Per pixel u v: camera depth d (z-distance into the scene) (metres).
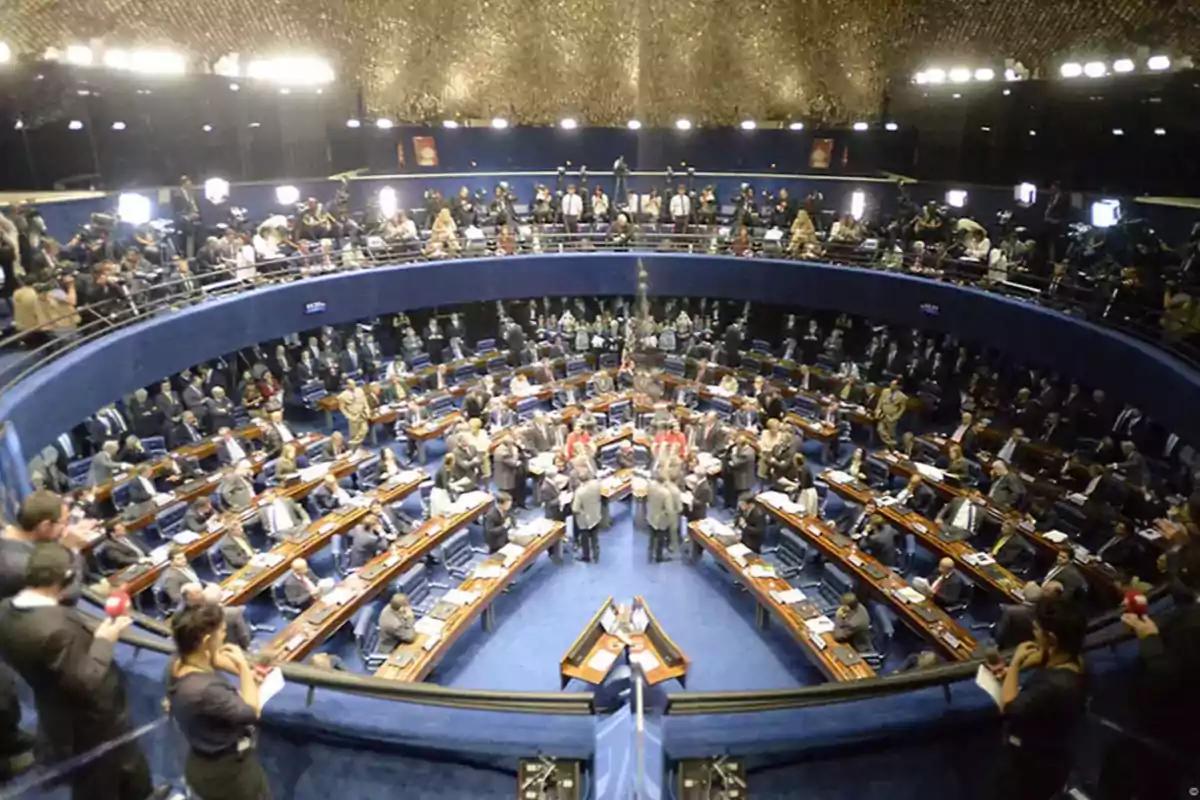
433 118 31.70
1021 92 26.42
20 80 23.84
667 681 13.38
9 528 6.23
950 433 24.58
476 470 21.05
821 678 15.05
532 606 17.28
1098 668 7.32
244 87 28.73
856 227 28.70
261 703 6.35
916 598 14.88
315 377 26.03
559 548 18.58
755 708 7.02
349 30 29.86
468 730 7.14
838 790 7.02
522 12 30.58
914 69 28.66
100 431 19.09
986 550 18.44
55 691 5.39
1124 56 23.84
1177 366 17.38
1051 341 21.55
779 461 21.23
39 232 19.47
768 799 6.99
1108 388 19.62
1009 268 23.19
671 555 18.72
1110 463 19.34
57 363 17.06
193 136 27.94
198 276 22.52
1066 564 14.74
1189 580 6.94
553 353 28.48
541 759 6.88
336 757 7.12
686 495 18.88
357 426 23.45
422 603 16.25
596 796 6.61
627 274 30.22
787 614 14.80
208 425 21.98
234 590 14.95
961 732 7.02
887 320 26.86
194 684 5.23
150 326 20.33
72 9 24.59
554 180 33.25
